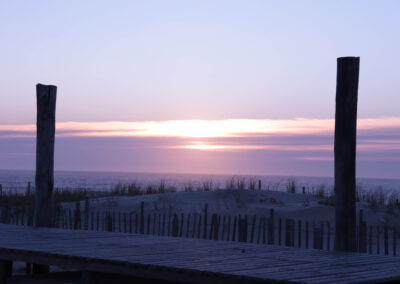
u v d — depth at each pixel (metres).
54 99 9.46
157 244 6.86
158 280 6.06
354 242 6.88
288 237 9.59
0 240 6.95
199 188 22.11
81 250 6.17
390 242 12.51
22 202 17.62
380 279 4.86
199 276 5.04
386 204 16.58
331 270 5.22
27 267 8.40
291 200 18.61
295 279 4.65
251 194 19.03
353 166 6.96
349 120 6.98
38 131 9.34
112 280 5.89
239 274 4.84
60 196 20.06
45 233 7.86
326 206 15.97
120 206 17.31
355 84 7.00
